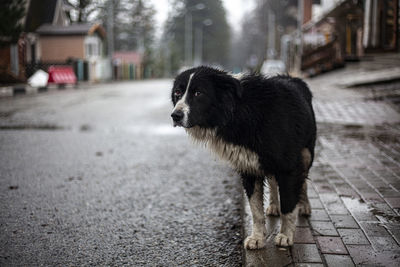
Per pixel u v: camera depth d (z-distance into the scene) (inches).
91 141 164.1
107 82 702.5
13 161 129.8
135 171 120.3
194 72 65.5
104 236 74.9
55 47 695.1
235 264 64.3
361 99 220.2
